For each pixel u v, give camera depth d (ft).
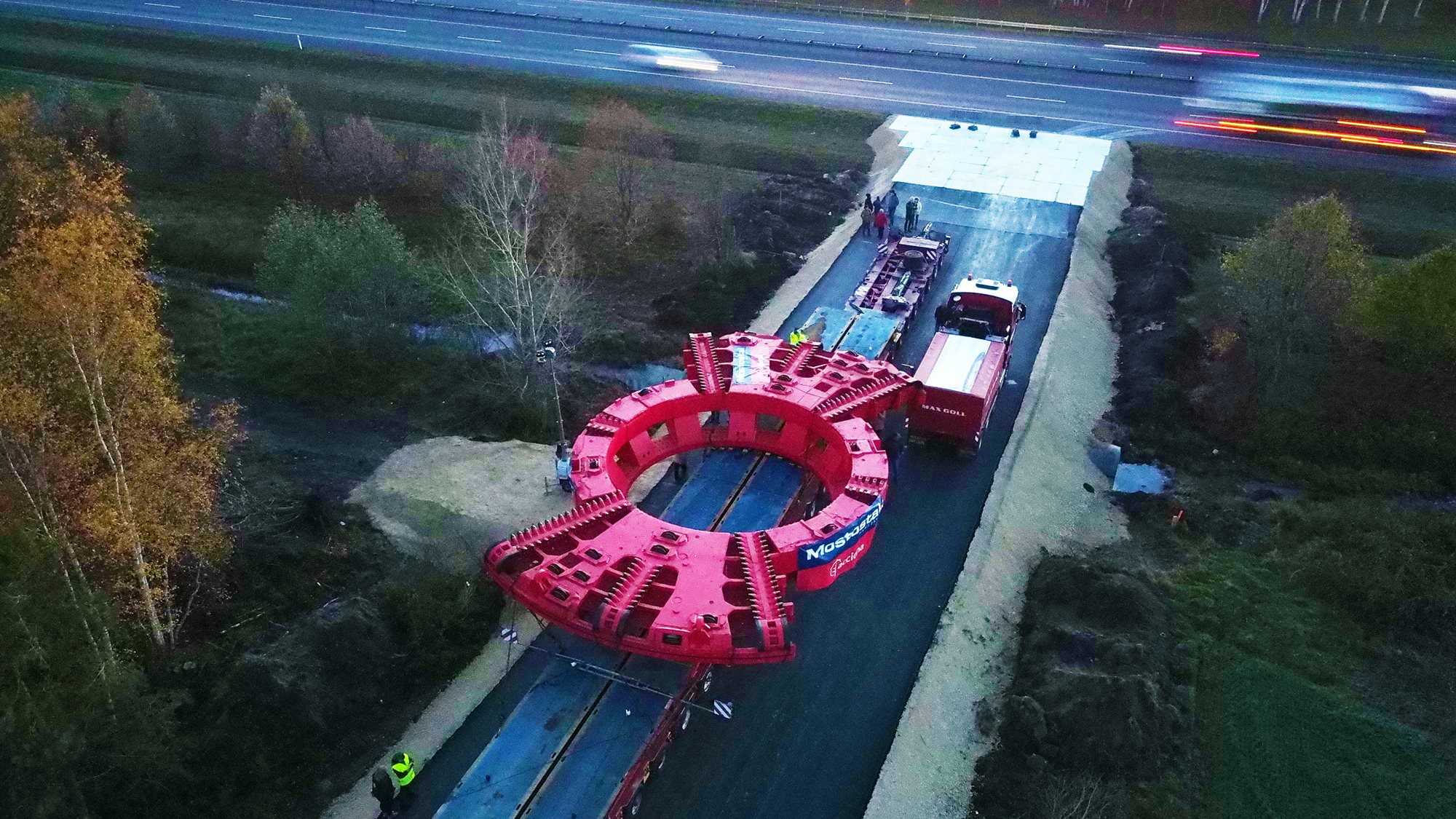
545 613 79.92
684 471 115.03
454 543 108.27
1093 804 81.66
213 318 150.61
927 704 91.15
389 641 95.76
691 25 272.72
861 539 91.35
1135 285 165.27
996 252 172.55
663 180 195.42
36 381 77.46
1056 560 108.58
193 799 80.48
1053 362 141.28
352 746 87.25
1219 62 253.03
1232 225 183.01
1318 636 101.04
